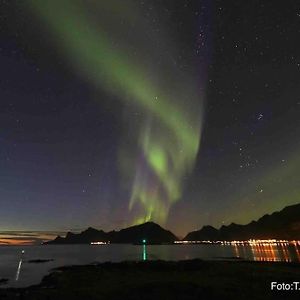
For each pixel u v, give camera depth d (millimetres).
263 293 19922
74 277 30641
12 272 49094
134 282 25375
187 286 21938
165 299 19062
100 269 36188
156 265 35594
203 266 34344
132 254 110562
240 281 24047
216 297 19234
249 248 134625
